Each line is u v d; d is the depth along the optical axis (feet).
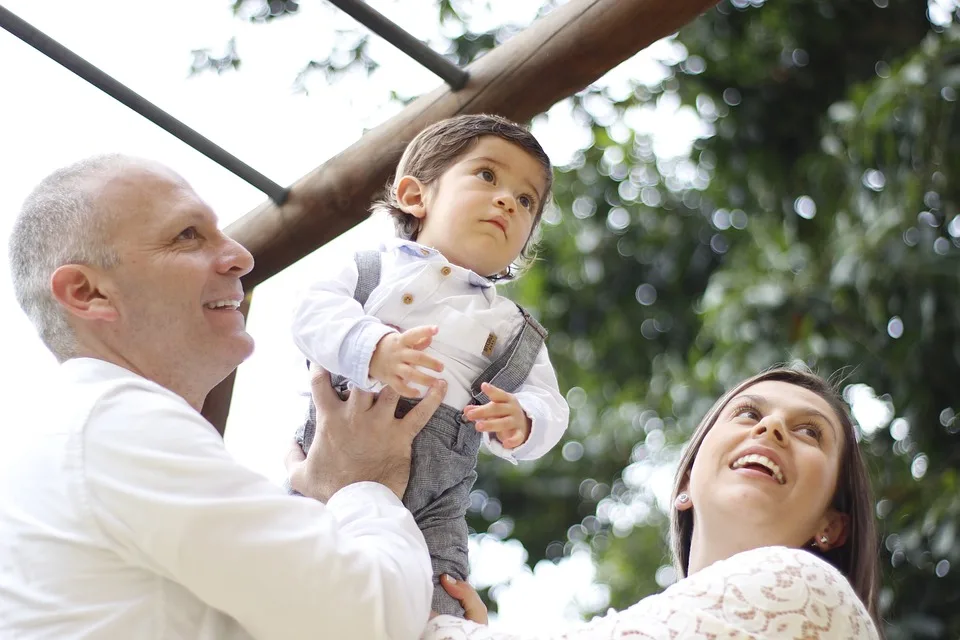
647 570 29.66
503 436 8.83
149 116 11.64
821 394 10.52
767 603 8.24
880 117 20.66
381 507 8.44
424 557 8.22
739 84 26.48
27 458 7.91
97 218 8.59
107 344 8.62
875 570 10.07
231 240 8.94
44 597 7.52
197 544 7.42
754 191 26.68
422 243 9.93
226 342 8.77
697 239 29.73
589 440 32.04
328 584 7.50
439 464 9.10
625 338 30.14
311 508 7.79
